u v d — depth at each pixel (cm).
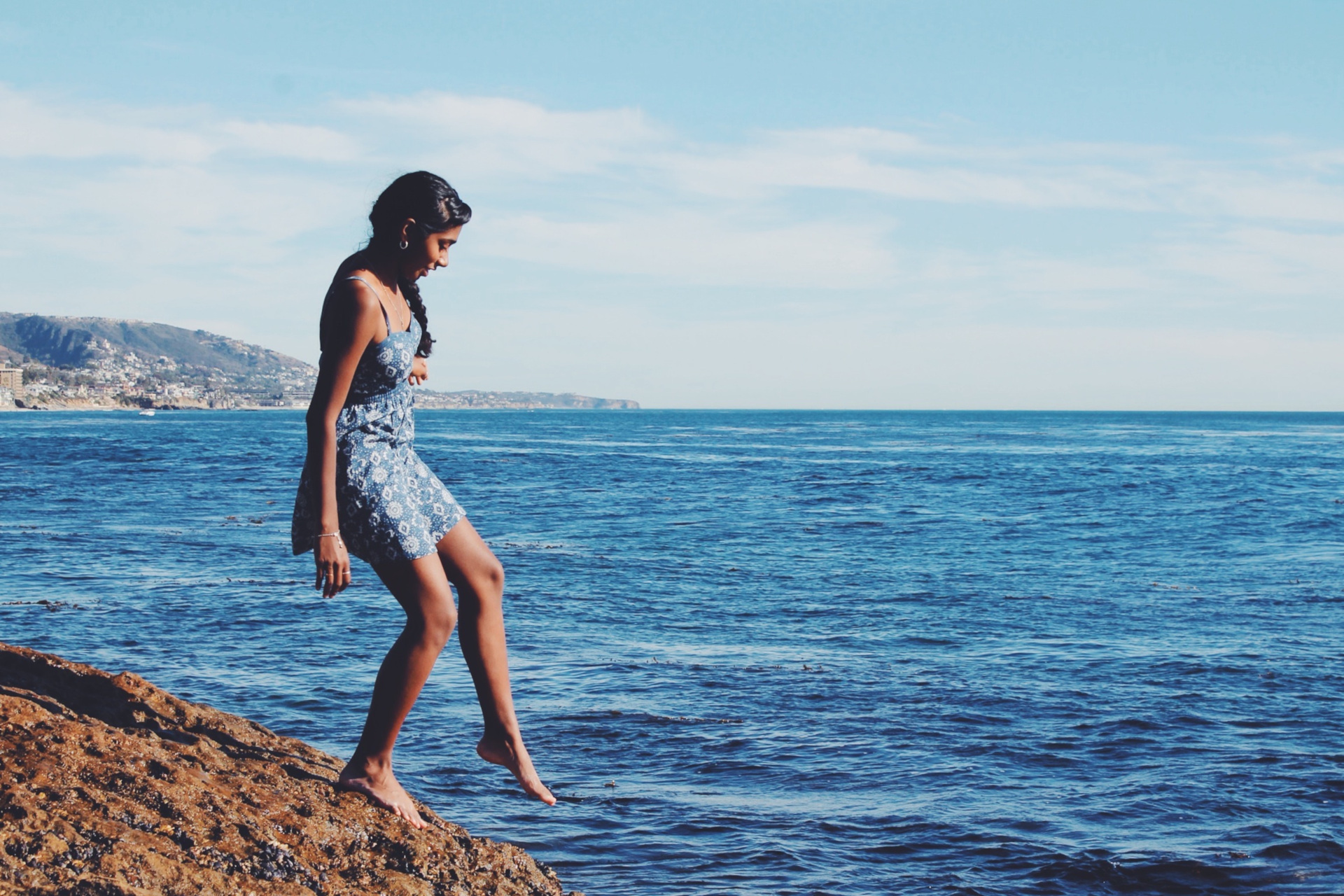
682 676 1103
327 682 1049
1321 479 4438
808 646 1262
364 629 1298
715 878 638
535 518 2783
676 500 3369
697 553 2122
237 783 345
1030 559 2081
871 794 775
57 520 2475
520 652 1201
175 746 362
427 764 812
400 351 326
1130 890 632
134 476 4022
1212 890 631
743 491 3725
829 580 1794
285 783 358
